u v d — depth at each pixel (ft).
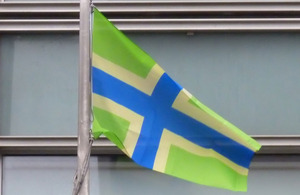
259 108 95.96
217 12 96.53
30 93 95.66
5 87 95.66
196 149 84.12
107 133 80.94
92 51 81.51
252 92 96.22
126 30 95.91
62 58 96.32
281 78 96.53
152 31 96.37
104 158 94.48
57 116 95.20
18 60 96.12
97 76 81.41
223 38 96.99
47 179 94.22
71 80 95.96
